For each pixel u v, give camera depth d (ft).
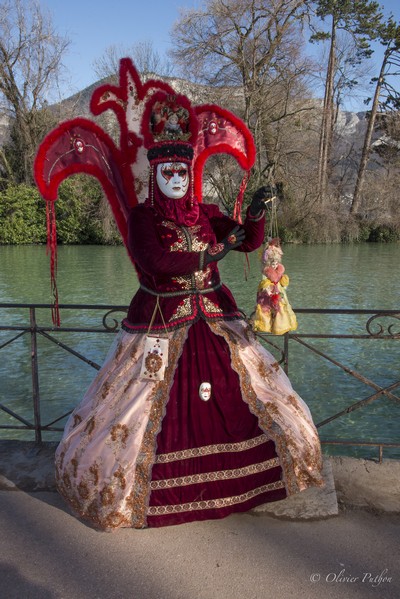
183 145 7.07
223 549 6.55
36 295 43.45
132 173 8.21
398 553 6.45
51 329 9.46
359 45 107.24
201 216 7.55
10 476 8.37
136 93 8.03
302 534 6.82
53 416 18.78
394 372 23.17
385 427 17.89
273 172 85.30
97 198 89.76
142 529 6.96
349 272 58.03
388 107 114.01
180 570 6.22
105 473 6.86
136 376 7.10
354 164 125.18
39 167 7.72
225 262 59.57
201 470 6.90
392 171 118.32
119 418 6.97
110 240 88.89
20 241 90.38
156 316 7.25
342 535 6.79
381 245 92.73
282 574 6.13
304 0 78.79
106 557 6.46
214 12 74.33
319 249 84.53
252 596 5.80
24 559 6.44
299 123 86.12
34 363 9.49
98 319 33.32
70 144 7.88
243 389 7.15
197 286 7.34
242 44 77.05
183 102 7.15
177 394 6.97
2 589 5.95
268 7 75.20
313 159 95.61
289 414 7.48
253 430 7.12
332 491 7.66
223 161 72.28
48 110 94.89
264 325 7.64
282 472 7.19
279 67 80.84
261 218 7.51
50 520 7.22
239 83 79.87
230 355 7.21
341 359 25.08
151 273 6.89
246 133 8.59
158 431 6.88
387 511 7.30
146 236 6.92
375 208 103.30
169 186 7.08
